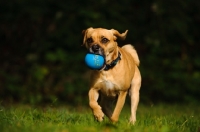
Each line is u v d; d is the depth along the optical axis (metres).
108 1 16.95
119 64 8.16
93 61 7.68
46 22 17.17
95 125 6.98
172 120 8.34
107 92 8.27
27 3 17.09
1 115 7.69
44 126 6.49
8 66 16.98
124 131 6.48
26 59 16.78
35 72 16.22
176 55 17.33
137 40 17.19
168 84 16.66
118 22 16.81
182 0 17.02
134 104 8.82
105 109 8.69
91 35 8.22
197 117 9.43
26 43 17.20
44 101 15.78
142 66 16.73
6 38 17.38
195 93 16.66
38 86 16.09
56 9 17.14
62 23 16.83
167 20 16.97
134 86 8.89
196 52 17.48
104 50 8.07
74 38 16.66
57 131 6.15
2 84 16.17
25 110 9.20
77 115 8.54
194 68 17.31
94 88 8.23
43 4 17.11
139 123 7.75
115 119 8.06
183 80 16.70
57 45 16.83
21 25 17.27
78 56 16.66
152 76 16.61
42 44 16.86
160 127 7.14
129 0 17.31
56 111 8.84
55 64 16.75
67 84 16.17
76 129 6.28
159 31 17.09
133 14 17.36
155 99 16.59
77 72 16.50
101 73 8.10
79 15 16.66
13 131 6.14
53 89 16.17
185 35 17.02
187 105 15.14
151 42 17.00
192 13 17.55
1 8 17.28
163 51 17.02
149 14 17.33
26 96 15.77
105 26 16.52
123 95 8.25
